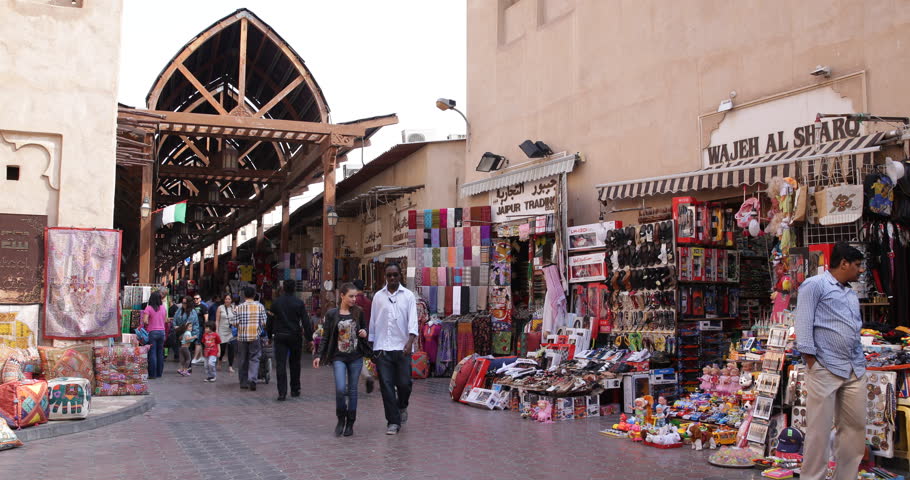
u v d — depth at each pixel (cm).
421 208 1814
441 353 1366
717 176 877
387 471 573
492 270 1413
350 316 755
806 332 483
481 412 903
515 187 1380
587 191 1186
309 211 2731
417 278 1469
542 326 1157
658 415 712
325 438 721
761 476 558
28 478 547
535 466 591
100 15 1044
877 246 696
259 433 752
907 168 658
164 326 1404
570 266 1143
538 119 1330
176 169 2459
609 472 570
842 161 719
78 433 753
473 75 1566
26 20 1002
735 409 708
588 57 1202
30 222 991
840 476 483
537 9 1355
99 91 1038
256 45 2158
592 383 854
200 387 1220
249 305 1177
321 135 2023
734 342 961
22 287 977
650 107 1058
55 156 1012
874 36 751
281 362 1032
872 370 566
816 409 480
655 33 1055
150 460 616
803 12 831
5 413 715
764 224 841
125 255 3900
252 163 3100
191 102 2559
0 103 979
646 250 966
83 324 1003
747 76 902
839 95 782
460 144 1773
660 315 939
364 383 1224
